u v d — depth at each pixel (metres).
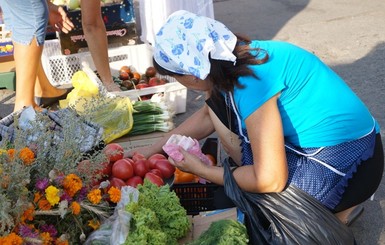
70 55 4.16
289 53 2.09
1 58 4.38
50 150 1.96
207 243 2.01
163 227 2.13
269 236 2.15
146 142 3.12
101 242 1.91
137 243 1.87
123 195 2.03
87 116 2.17
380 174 2.27
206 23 1.96
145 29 4.97
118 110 2.99
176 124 3.82
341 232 2.14
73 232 1.94
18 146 1.91
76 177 1.88
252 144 2.05
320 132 2.14
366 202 3.00
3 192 1.74
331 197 2.15
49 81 4.03
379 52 5.19
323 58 5.14
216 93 2.17
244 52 2.01
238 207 2.19
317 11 6.56
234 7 6.88
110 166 2.41
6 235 1.65
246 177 2.13
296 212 2.13
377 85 4.48
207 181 2.55
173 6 4.67
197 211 2.54
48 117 2.23
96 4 3.53
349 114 2.16
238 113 2.10
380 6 6.67
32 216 1.78
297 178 2.15
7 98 4.34
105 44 3.68
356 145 2.16
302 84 2.08
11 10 3.17
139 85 3.91
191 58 1.95
